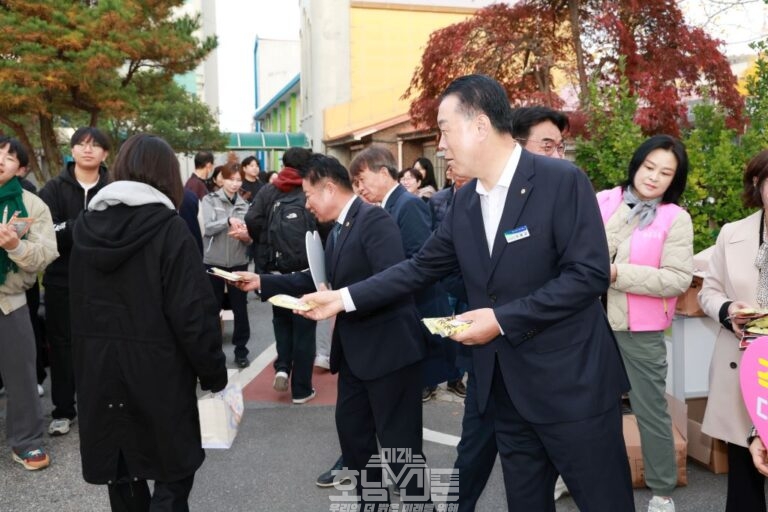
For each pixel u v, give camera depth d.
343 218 2.90
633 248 3.05
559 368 1.97
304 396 5.02
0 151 3.63
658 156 2.99
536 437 2.12
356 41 26.42
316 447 4.16
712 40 6.40
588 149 5.02
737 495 2.58
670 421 3.12
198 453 2.43
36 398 3.87
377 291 2.40
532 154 2.03
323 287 2.85
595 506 2.00
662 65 6.38
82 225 2.36
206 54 13.27
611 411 2.02
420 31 27.02
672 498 3.31
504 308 1.92
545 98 6.73
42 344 5.11
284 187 4.93
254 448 4.16
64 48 11.24
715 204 4.61
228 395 2.54
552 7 7.00
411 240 3.76
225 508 3.37
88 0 12.66
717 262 2.66
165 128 21.88
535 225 1.95
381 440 2.83
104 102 11.80
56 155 13.44
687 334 3.66
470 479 2.88
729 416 2.55
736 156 4.61
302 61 32.09
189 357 2.34
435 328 1.97
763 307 2.45
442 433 4.36
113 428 2.36
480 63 7.30
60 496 3.54
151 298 2.28
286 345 5.16
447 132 2.00
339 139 22.64
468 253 2.09
